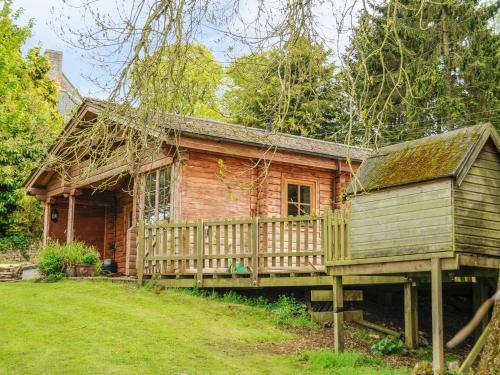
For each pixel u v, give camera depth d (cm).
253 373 991
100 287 1606
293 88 829
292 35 760
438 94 2812
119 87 753
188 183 1738
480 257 1058
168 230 1720
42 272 1808
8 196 2822
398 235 1111
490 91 2806
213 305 1454
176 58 747
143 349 1070
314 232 1477
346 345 1255
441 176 1042
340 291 1218
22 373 912
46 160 909
